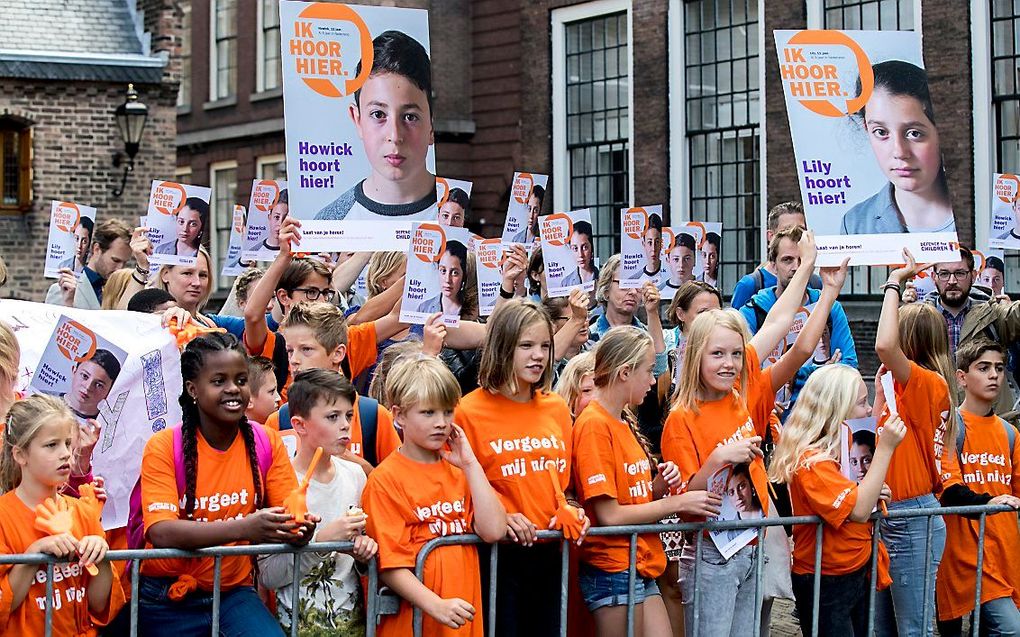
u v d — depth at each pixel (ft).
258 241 32.58
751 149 61.41
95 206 60.44
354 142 20.97
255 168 84.17
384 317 21.70
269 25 83.25
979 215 51.70
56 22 61.82
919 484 19.77
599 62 68.18
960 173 52.11
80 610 14.49
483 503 15.76
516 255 26.99
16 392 15.39
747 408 18.78
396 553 15.56
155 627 14.93
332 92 20.85
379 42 21.12
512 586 17.01
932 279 31.27
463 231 21.80
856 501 17.83
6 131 59.82
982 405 21.06
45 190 59.77
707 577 17.43
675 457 17.71
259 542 14.82
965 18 51.90
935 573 19.85
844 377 18.19
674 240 33.86
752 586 17.83
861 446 18.08
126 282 25.99
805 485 18.06
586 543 17.15
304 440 16.06
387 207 21.12
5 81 58.80
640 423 22.30
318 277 21.91
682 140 63.87
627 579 16.97
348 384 16.12
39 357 16.07
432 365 15.84
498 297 28.27
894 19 54.75
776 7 58.90
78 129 60.13
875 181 20.30
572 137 69.46
